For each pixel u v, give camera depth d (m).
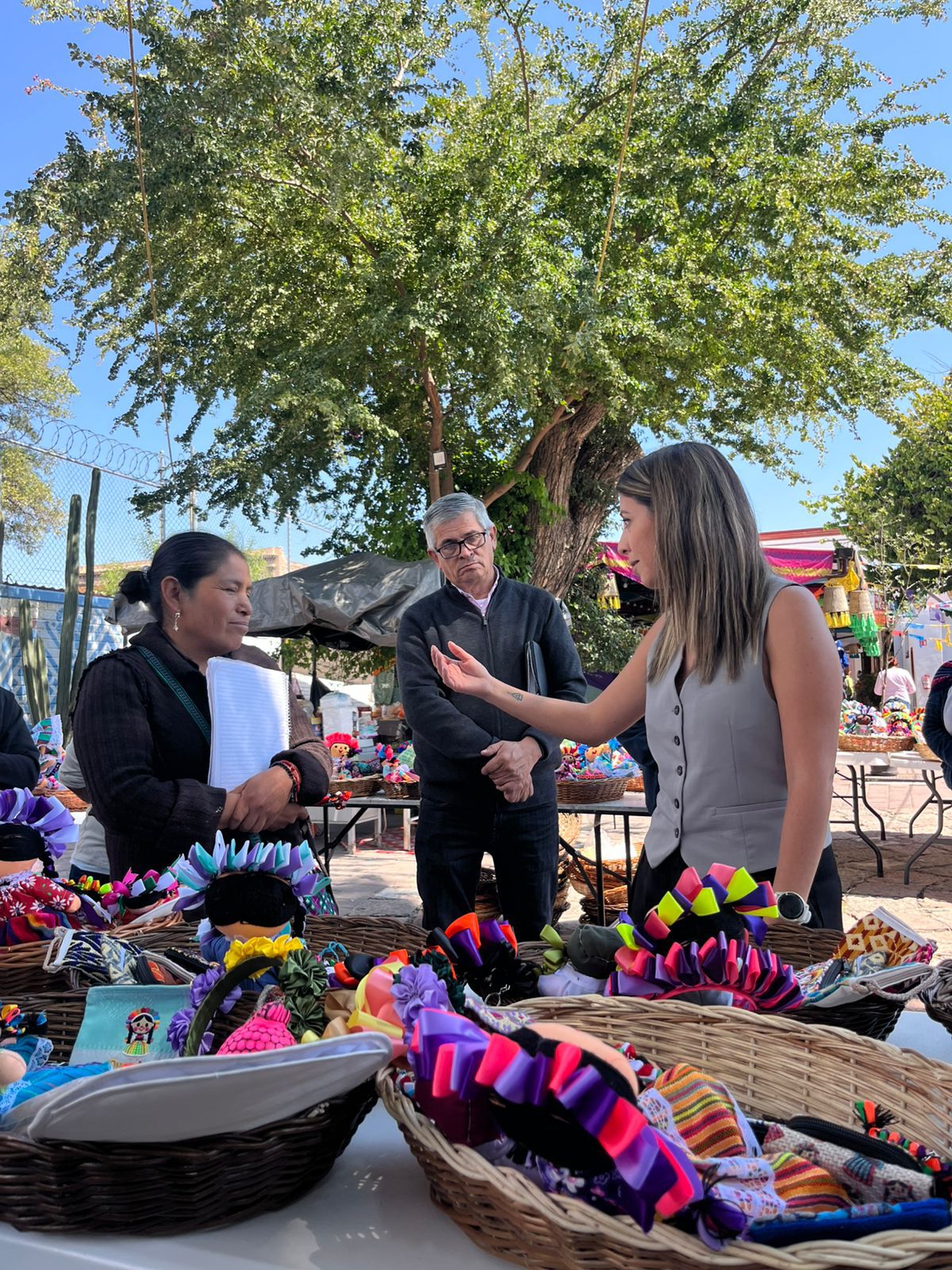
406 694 2.71
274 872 1.11
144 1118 0.68
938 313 10.12
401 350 9.16
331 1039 0.70
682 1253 0.60
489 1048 0.61
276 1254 0.71
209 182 7.92
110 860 1.82
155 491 8.73
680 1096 0.77
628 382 9.16
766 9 10.02
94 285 8.71
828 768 1.40
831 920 1.61
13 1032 1.03
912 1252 0.58
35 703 9.31
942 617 9.88
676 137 9.85
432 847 2.71
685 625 1.50
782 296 10.23
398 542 10.10
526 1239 0.66
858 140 10.48
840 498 15.83
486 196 9.03
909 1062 0.87
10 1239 0.74
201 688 1.85
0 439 8.38
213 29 7.71
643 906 1.66
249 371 9.20
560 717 1.79
